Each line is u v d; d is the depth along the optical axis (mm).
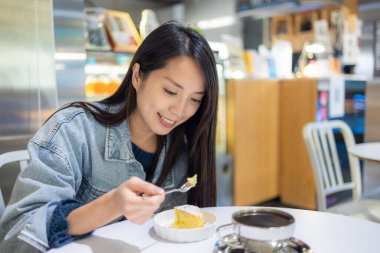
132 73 1120
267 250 735
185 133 1215
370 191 3559
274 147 3646
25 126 2115
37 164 923
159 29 1059
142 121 1148
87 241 849
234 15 3979
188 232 848
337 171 2182
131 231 914
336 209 1932
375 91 3568
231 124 3256
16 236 828
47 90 2148
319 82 3318
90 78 2529
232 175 3289
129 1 3156
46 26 2104
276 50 3840
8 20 2014
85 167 1098
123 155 1126
